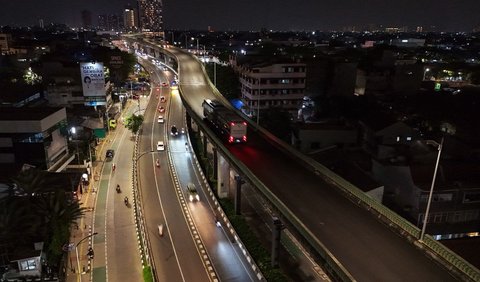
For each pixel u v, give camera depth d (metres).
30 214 42.09
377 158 63.50
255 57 134.62
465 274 25.22
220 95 97.62
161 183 67.44
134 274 43.50
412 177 51.81
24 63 133.38
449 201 50.53
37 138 57.38
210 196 63.22
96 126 83.94
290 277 43.66
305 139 77.81
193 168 74.38
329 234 30.80
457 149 71.94
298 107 109.50
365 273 25.69
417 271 25.92
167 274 43.56
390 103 109.38
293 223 32.28
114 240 49.97
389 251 28.33
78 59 136.75
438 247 27.66
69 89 93.06
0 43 177.38
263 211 59.78
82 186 62.50
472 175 53.12
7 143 57.16
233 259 46.94
